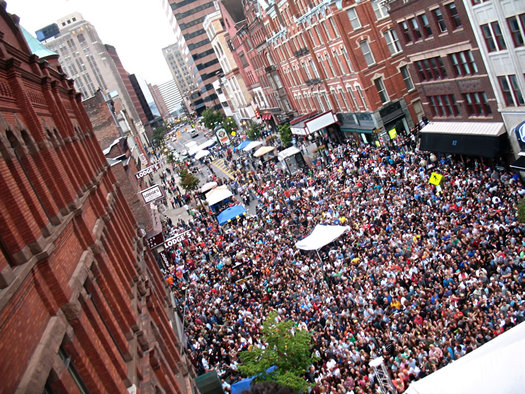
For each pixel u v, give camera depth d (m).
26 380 7.14
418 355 20.23
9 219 9.16
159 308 23.28
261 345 25.30
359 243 32.84
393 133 49.31
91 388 9.85
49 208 11.62
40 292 9.23
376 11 53.16
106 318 13.16
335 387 21.73
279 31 73.38
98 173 20.83
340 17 52.66
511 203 28.42
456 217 29.12
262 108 104.75
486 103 35.25
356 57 53.28
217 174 85.31
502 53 31.72
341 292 28.12
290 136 72.19
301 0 60.78
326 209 40.88
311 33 61.72
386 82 54.19
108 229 18.42
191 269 44.06
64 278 10.45
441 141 38.62
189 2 189.75
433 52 38.38
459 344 19.73
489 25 31.98
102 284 14.11
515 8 29.50
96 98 73.00
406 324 22.91
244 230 46.59
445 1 35.22
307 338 23.06
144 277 21.77
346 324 25.53
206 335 30.56
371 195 38.75
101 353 10.84
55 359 8.50
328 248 35.81
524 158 30.06
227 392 24.70
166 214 72.19
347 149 55.62
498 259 23.39
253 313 30.83
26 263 8.85
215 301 34.22
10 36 14.84
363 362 21.92
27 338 7.88
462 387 11.52
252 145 81.06
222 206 57.69
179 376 20.86
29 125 12.88
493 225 26.16
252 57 96.50
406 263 27.38
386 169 41.28
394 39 53.97
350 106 59.31
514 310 20.52
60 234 11.34
